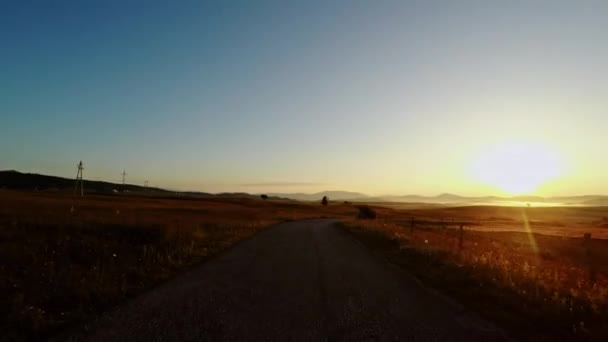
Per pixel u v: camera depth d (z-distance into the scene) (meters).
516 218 111.62
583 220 110.69
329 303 9.23
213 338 6.73
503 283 10.91
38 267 11.18
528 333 7.26
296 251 19.47
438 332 7.25
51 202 56.16
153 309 8.41
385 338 6.91
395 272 13.56
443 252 17.00
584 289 10.87
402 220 73.44
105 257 13.54
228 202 123.38
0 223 20.31
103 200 80.62
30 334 6.72
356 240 26.16
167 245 17.61
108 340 6.54
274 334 7.00
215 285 10.95
